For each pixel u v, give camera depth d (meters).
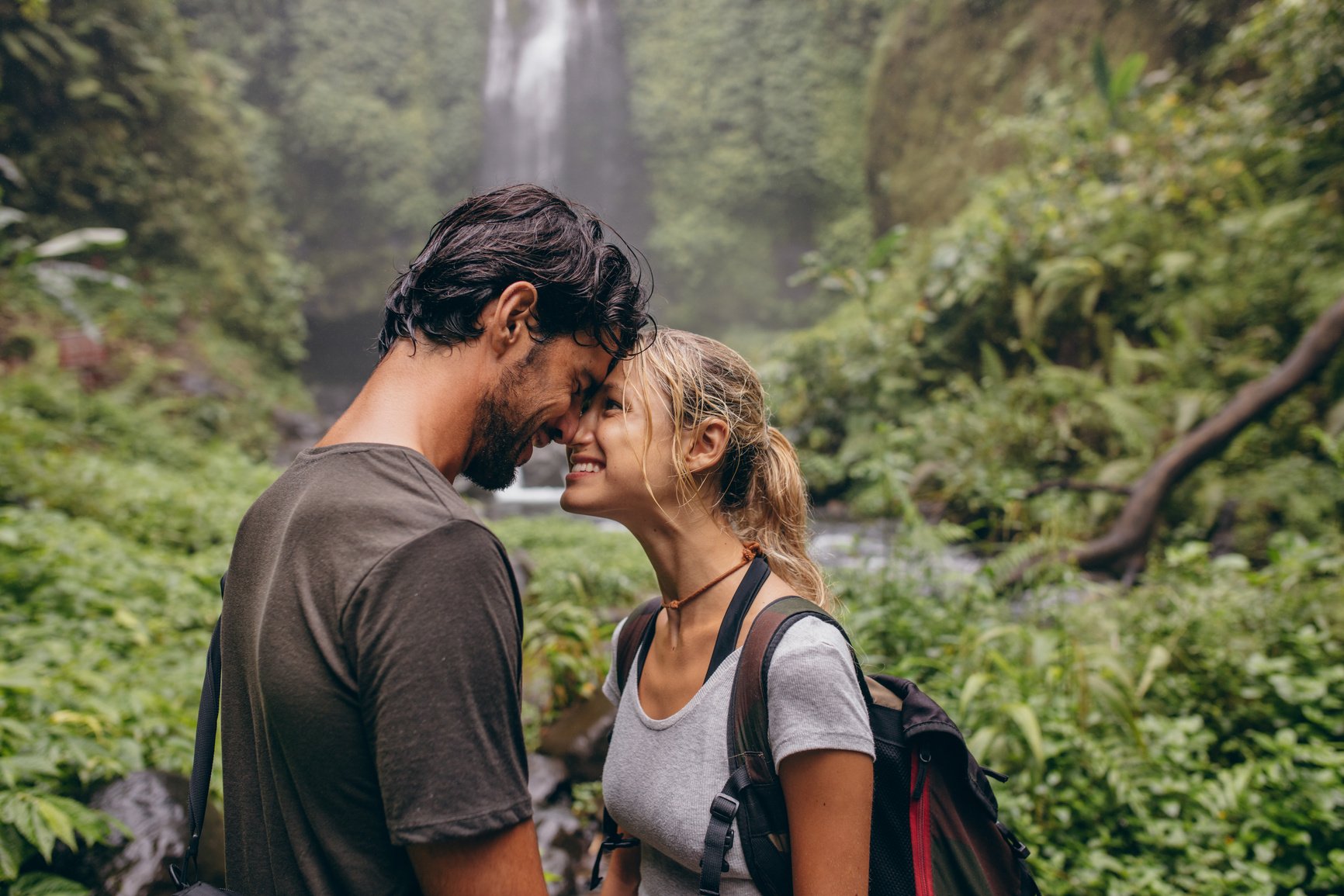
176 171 15.55
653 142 25.53
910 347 11.54
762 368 12.23
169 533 6.27
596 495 1.14
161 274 14.80
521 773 0.78
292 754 0.77
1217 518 6.95
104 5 14.37
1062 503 7.41
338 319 23.27
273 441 14.02
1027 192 11.54
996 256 11.09
